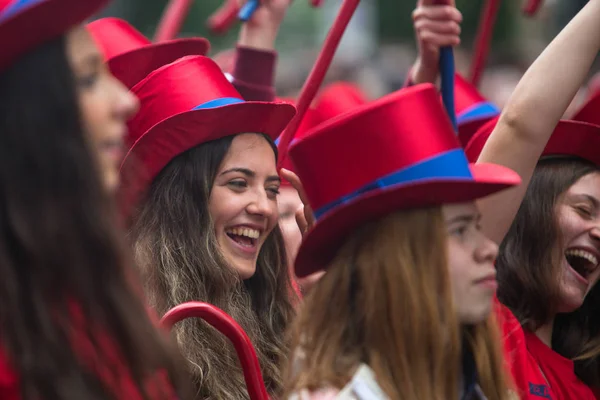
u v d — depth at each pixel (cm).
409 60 3103
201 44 1018
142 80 931
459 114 1288
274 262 970
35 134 479
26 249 477
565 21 2577
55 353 487
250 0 1087
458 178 629
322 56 931
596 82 1780
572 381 976
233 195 905
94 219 486
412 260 627
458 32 971
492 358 704
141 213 905
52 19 479
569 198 948
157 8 3475
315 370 635
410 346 625
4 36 470
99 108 509
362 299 639
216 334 884
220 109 883
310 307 658
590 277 968
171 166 909
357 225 648
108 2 493
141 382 512
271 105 898
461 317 648
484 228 761
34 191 479
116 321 496
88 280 486
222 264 895
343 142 642
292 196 1228
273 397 909
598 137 941
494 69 2867
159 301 884
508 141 762
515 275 953
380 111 637
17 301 484
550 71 764
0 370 496
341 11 930
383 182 635
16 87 482
